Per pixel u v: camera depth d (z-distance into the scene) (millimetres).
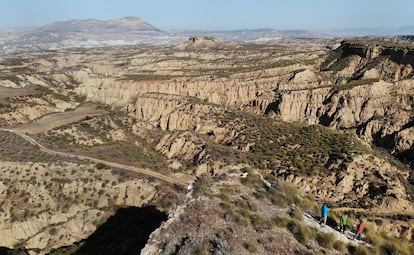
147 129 94188
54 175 63156
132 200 60500
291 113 115875
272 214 29391
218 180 33438
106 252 50250
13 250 55188
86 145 76938
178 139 81562
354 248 26500
